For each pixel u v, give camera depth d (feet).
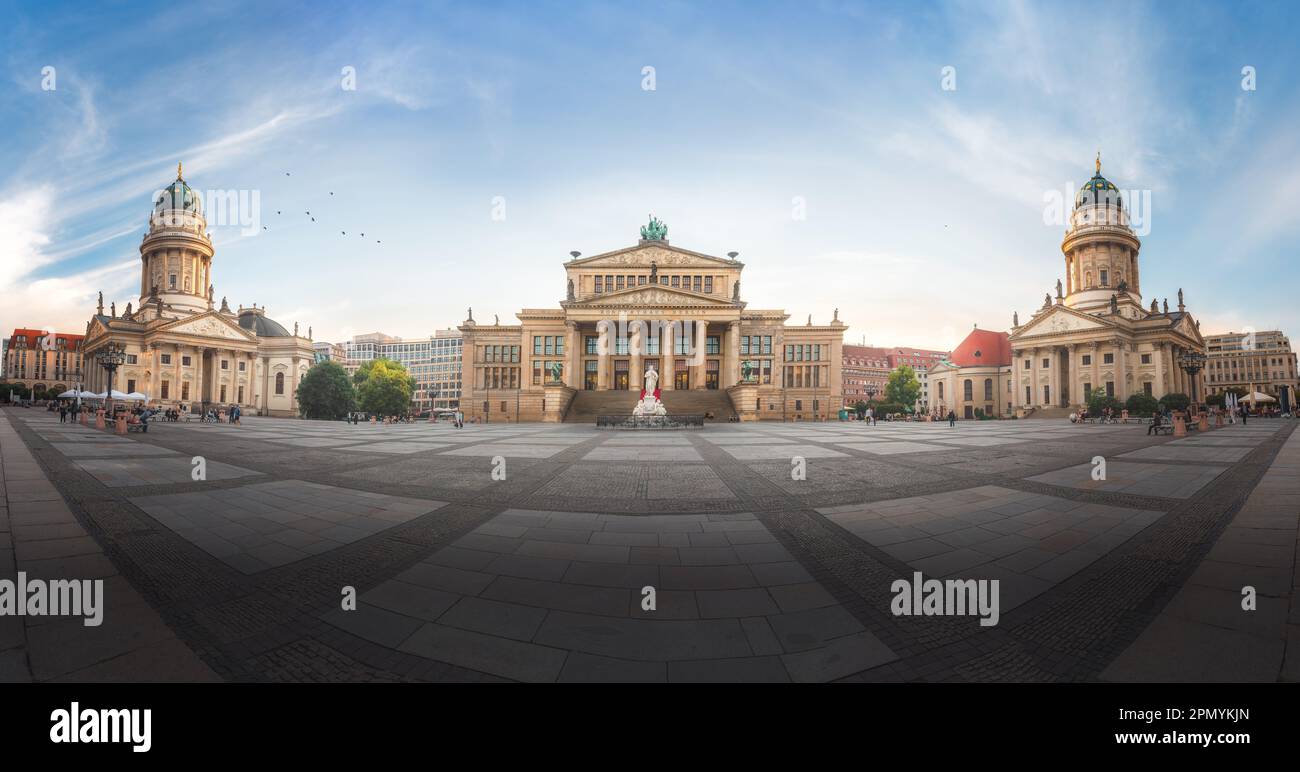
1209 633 13.00
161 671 11.30
